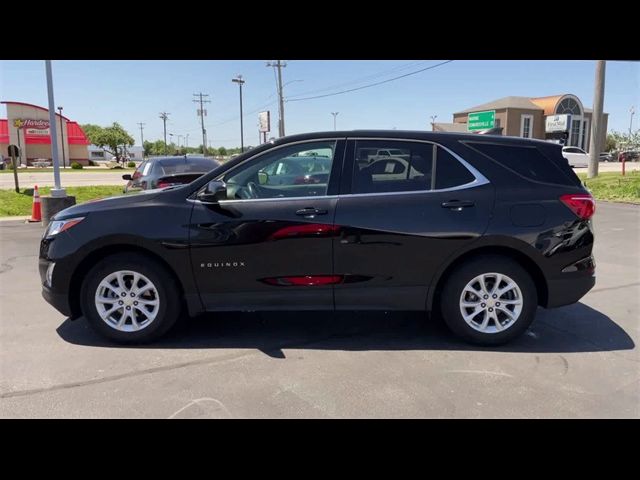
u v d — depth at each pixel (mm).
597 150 21078
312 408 3104
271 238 3961
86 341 4230
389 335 4352
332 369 3658
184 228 3975
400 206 3957
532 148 4156
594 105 20797
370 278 4012
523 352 3977
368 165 4066
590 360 3818
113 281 4102
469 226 3922
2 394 3281
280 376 3545
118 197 4230
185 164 11000
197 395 3266
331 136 4137
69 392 3309
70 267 4031
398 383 3430
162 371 3631
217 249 3980
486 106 52969
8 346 4117
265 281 4031
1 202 14469
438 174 4043
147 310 4125
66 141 56906
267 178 4164
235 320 4754
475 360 3818
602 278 6270
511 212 3951
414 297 4059
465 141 4109
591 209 4059
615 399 3213
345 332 4430
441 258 3971
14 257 7773
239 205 4000
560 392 3303
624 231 9773
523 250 3947
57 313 5000
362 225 3936
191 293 4062
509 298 4066
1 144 56844
